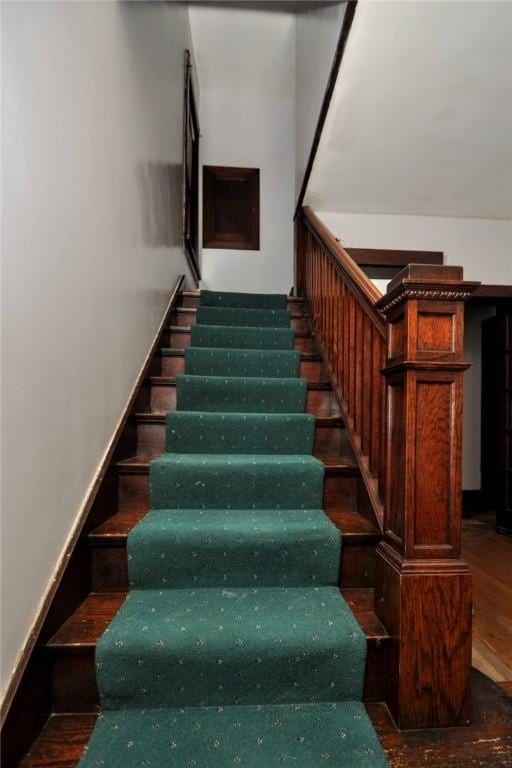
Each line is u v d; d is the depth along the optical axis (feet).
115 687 3.32
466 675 3.42
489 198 9.61
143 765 2.85
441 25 5.68
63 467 3.57
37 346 3.09
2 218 2.64
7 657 2.77
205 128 13.03
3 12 2.63
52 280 3.32
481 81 6.57
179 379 6.40
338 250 6.44
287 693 3.45
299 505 5.04
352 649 3.46
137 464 4.92
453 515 3.50
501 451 10.69
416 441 3.48
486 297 10.37
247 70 12.32
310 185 9.21
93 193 4.17
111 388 4.77
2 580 2.70
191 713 3.34
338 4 6.22
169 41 8.17
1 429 2.66
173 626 3.55
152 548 4.14
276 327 9.15
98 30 4.28
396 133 7.66
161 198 7.44
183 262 9.87
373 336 4.70
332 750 3.01
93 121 4.15
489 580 7.43
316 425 5.90
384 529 4.01
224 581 4.23
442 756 3.15
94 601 3.99
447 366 3.47
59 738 3.12
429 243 10.34
